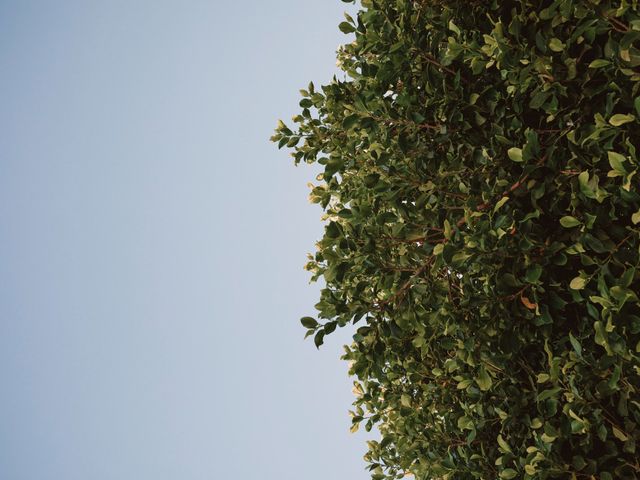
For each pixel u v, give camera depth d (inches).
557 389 133.7
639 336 120.7
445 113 156.3
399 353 172.6
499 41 136.0
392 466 215.2
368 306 149.4
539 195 136.6
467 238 132.0
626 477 132.0
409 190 154.9
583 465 133.6
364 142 169.5
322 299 152.3
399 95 157.2
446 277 159.6
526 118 151.5
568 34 137.7
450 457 170.7
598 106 136.9
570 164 135.8
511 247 135.6
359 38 172.4
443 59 151.1
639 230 123.0
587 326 140.2
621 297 115.3
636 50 121.1
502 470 151.9
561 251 136.5
